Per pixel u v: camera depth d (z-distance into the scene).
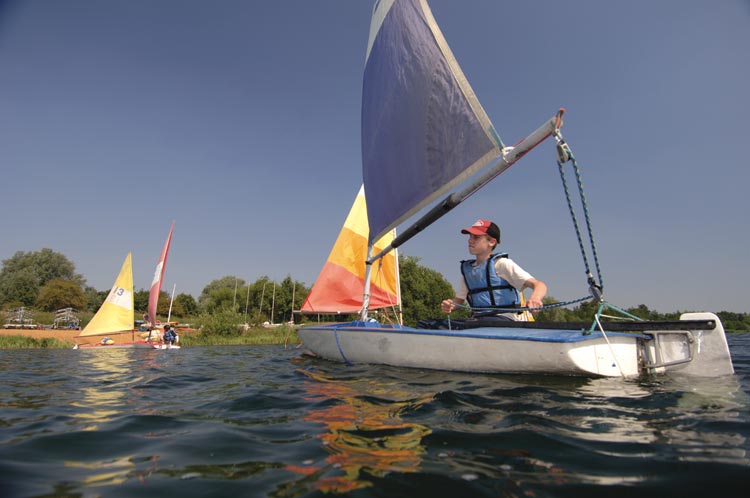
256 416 2.19
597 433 1.64
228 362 6.17
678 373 2.96
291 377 3.69
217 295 48.12
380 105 4.67
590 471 1.26
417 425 1.84
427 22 3.72
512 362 2.99
